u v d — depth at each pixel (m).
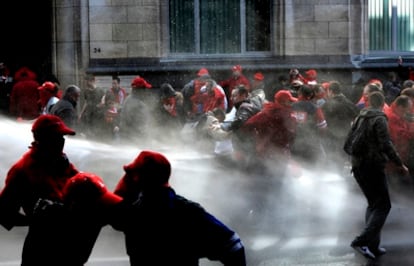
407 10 22.02
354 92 20.19
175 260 5.66
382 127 9.76
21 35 20.91
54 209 5.89
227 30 20.89
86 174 5.97
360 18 20.59
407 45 21.98
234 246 5.65
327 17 20.48
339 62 20.52
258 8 20.78
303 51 20.52
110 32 20.12
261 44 20.89
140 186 5.76
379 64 20.66
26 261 5.91
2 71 19.80
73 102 13.89
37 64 20.92
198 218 5.68
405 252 9.99
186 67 20.11
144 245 5.67
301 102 12.52
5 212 6.88
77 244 5.86
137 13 20.16
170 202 5.68
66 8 20.12
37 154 6.96
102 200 5.79
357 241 9.91
